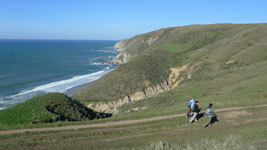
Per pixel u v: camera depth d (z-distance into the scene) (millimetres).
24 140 13172
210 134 13211
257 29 71875
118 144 12461
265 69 34844
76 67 113750
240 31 83438
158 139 12977
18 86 68562
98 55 180875
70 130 15055
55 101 24750
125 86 54094
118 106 47281
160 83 57375
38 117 20312
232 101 21406
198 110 15531
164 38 116750
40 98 24844
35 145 12547
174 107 22656
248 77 33000
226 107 19031
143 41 144000
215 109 18703
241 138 11953
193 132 13828
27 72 93125
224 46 66125
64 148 12062
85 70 105438
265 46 53750
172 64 66562
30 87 68062
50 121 20438
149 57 71812
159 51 81438
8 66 106250
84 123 16531
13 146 12344
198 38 90562
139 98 51531
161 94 38906
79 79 82875
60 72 97375
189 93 33000
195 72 52812
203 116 16891
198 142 11766
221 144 10953
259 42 59125
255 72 34625
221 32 94312
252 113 16906
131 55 133000
